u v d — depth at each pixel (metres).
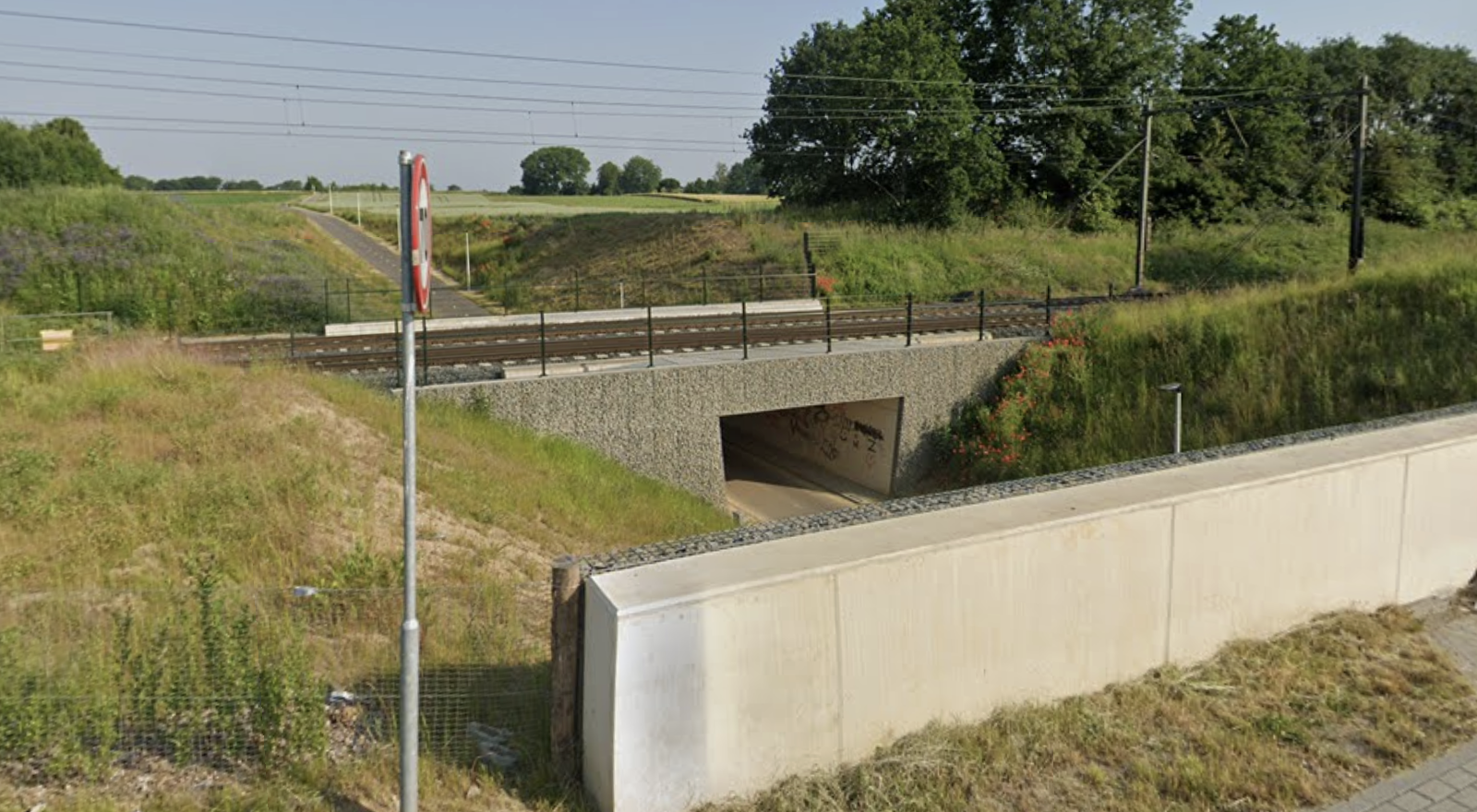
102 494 9.59
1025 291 38.62
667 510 16.25
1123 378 22.25
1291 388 19.39
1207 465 7.84
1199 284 40.12
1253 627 7.27
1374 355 18.88
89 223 33.03
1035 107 50.88
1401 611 7.89
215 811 4.91
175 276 30.08
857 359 21.41
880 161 50.06
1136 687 6.57
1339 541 7.71
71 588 7.71
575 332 25.12
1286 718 6.32
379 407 15.31
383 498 11.53
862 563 5.54
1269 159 53.75
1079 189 51.66
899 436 22.69
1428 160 59.19
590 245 47.16
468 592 7.36
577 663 5.34
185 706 5.54
